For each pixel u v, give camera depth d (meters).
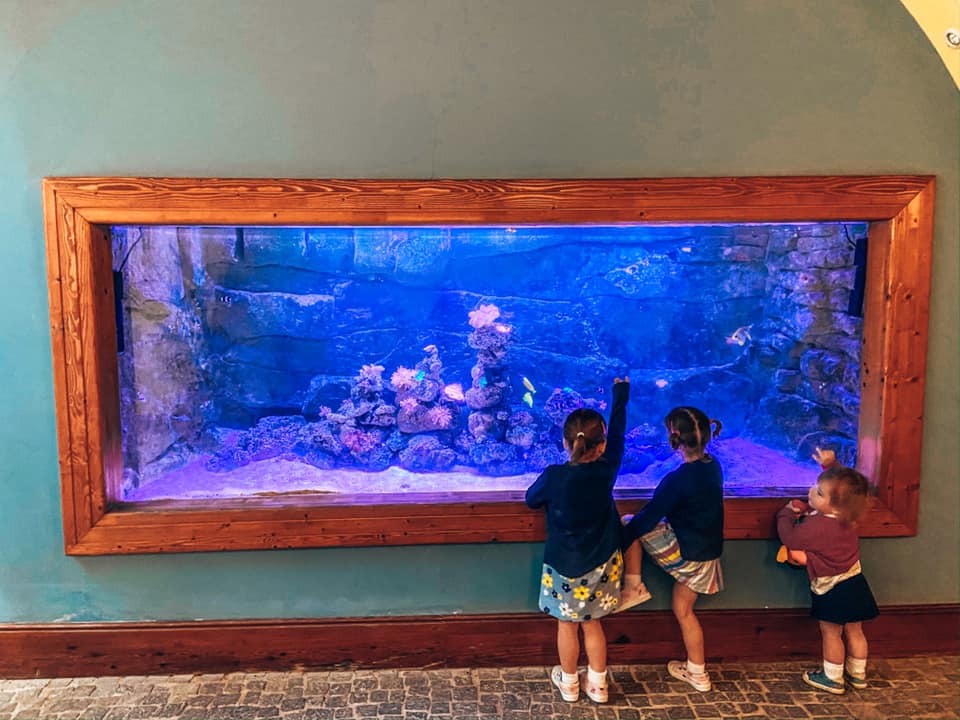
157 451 3.31
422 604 3.08
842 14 2.87
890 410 3.00
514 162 2.87
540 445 3.39
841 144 2.93
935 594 3.18
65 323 2.80
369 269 3.32
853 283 3.14
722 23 2.85
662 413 3.52
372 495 3.07
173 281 3.26
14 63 2.73
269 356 3.41
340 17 2.77
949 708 2.76
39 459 2.92
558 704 2.80
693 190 2.86
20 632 2.97
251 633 3.03
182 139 2.79
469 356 3.44
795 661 3.15
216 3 2.74
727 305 3.51
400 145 2.84
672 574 2.87
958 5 2.84
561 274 3.38
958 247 2.99
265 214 2.80
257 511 2.93
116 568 2.98
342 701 2.82
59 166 2.79
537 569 3.07
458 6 2.79
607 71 2.85
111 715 2.72
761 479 3.24
